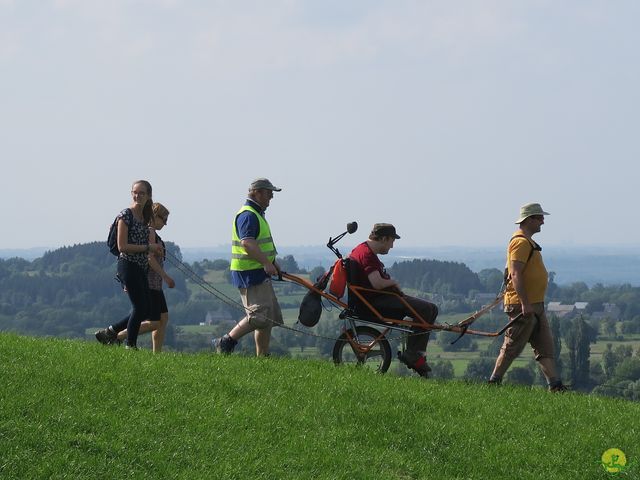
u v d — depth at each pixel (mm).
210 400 14891
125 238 18906
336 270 20031
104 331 20547
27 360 15594
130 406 14070
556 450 15211
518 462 14633
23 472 11609
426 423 15438
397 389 17156
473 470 14188
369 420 15273
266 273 20078
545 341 19578
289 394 16016
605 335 197625
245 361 18312
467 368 117438
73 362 15805
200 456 12844
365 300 19922
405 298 19953
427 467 13969
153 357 17609
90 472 11891
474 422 15898
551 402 17984
